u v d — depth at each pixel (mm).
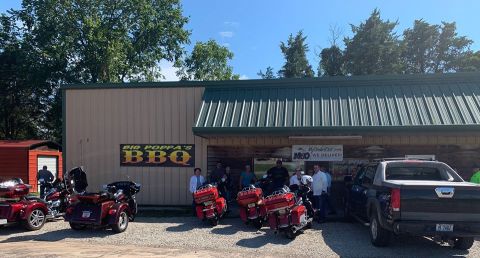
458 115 12672
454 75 13883
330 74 50219
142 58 38156
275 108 13938
